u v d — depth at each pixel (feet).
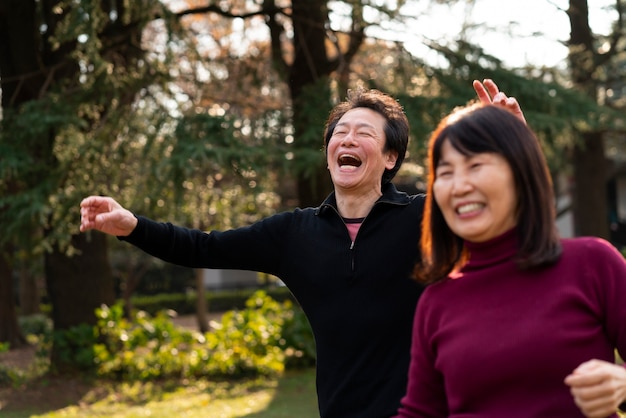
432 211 7.05
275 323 38.99
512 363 6.22
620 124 49.65
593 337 6.22
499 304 6.40
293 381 36.04
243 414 29.58
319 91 35.45
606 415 5.70
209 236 10.50
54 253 39.45
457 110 6.88
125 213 10.07
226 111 34.19
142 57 36.09
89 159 32.71
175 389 36.22
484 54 37.11
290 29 44.01
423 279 7.09
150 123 33.12
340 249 9.98
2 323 52.80
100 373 38.24
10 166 32.17
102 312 38.96
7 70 37.83
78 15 31.14
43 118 32.19
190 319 86.38
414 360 7.06
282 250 10.41
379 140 10.44
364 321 9.68
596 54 52.54
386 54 38.96
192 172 31.01
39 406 33.63
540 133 36.32
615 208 94.12
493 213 6.40
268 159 33.04
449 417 6.57
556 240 6.42
